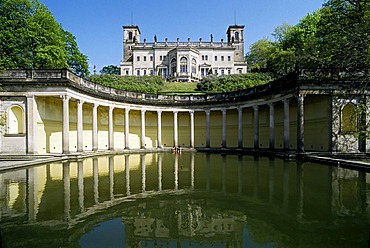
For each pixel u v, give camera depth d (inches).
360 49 817.5
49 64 1676.9
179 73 3966.5
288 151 1305.4
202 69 4335.6
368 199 492.7
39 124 1365.7
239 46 5012.3
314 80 1192.8
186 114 2196.1
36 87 1304.1
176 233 362.3
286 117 1342.3
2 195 543.2
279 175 755.4
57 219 408.5
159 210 458.3
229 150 1736.0
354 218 396.8
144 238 346.3
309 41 1503.4
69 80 1298.0
